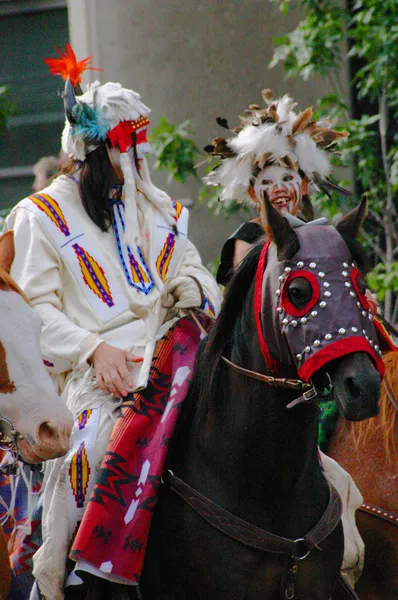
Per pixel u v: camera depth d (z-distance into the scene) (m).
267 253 10.32
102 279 12.57
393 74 23.50
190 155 24.73
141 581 11.08
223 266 12.45
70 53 13.27
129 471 10.99
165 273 13.09
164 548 10.94
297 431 10.38
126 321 12.52
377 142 25.62
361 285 9.74
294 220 10.15
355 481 13.33
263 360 10.31
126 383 11.50
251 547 10.48
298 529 10.70
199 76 27.52
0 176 31.97
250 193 13.48
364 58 25.58
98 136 12.53
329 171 13.49
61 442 9.70
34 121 31.58
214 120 27.47
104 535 10.63
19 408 9.71
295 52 23.94
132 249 12.77
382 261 24.28
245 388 10.52
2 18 31.58
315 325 9.44
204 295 12.34
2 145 31.91
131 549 10.62
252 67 27.16
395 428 13.22
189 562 10.72
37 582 11.32
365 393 9.16
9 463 11.91
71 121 12.62
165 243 13.21
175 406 11.23
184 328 11.94
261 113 13.48
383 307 23.14
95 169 12.70
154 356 11.84
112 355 11.66
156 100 27.78
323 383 9.74
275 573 10.56
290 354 9.89
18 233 12.54
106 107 12.50
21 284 12.24
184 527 10.77
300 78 26.45
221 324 10.79
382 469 13.22
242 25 27.20
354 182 24.94
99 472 11.00
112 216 12.88
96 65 27.86
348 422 13.66
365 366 9.27
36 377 9.77
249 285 10.59
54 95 31.33
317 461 11.10
